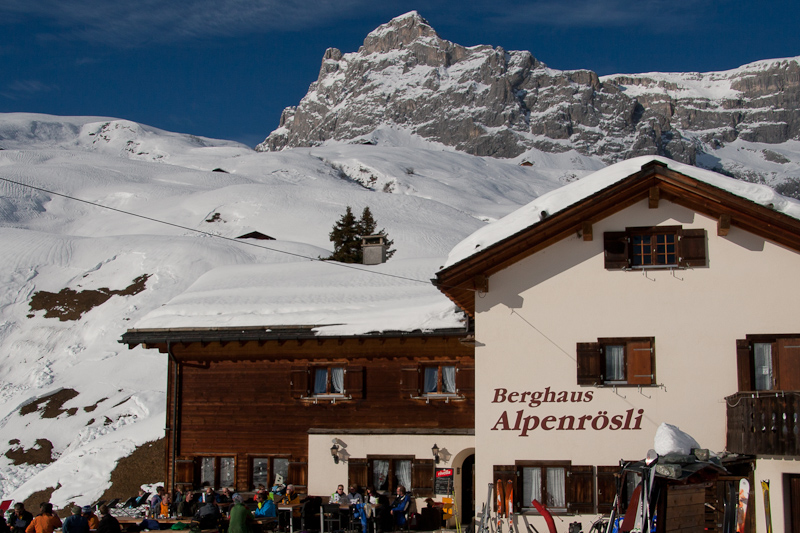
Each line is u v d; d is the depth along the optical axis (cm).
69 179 18512
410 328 2620
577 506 1997
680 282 2023
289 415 2752
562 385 2044
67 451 4447
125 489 3312
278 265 4638
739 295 1991
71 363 5959
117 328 6500
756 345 1984
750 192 2006
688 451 1379
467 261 2069
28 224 14638
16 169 18662
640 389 2009
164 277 7569
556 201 2091
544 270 2086
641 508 1362
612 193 2019
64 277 7650
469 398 2595
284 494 2519
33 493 3378
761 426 1820
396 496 2566
